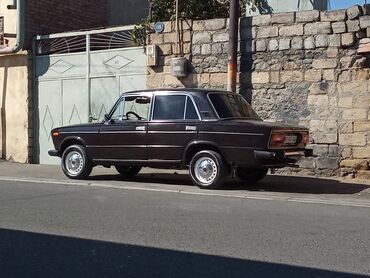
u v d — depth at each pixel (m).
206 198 9.62
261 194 10.18
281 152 10.08
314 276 5.24
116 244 6.38
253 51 13.55
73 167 12.25
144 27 14.84
